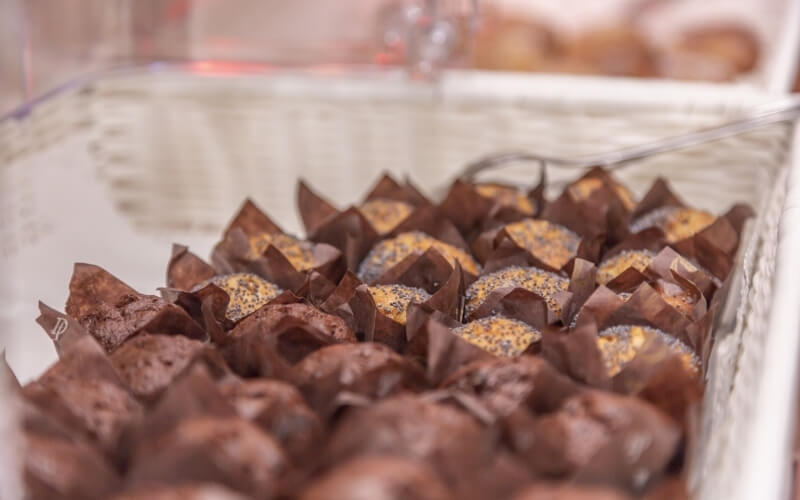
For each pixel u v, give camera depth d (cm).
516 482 48
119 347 56
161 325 58
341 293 61
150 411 51
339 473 47
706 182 80
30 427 49
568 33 121
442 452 48
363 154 84
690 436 51
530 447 49
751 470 48
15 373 58
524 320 60
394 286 63
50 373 53
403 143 83
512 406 51
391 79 83
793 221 60
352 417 49
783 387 50
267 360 54
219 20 86
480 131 83
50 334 58
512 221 70
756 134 78
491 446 49
